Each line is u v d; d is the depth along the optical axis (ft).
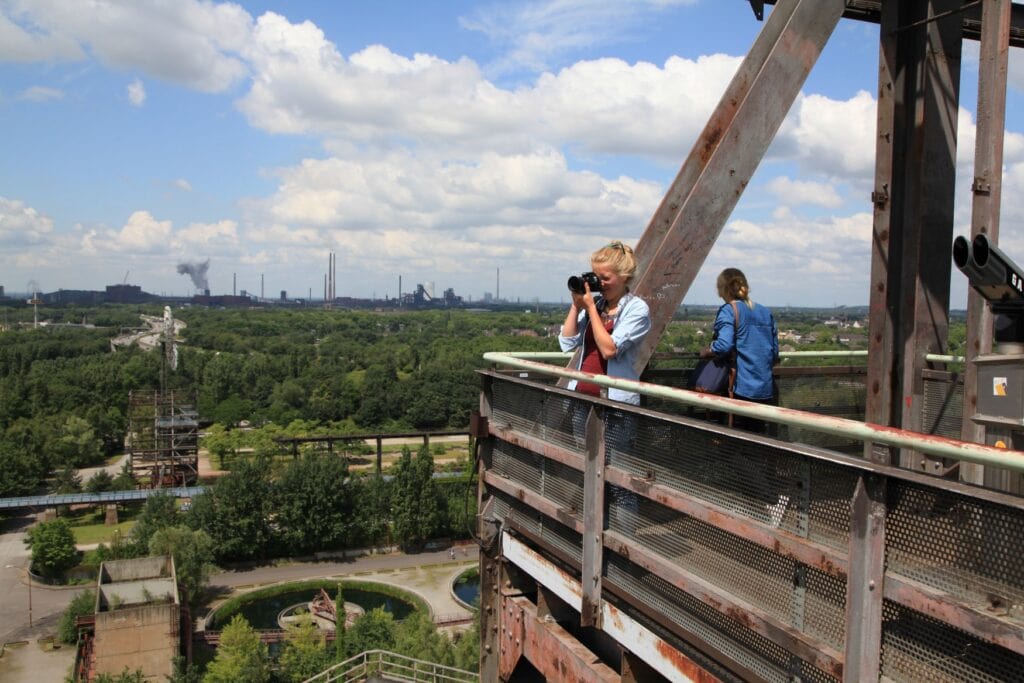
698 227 17.66
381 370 497.05
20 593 187.52
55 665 148.97
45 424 344.49
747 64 17.74
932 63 19.58
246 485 215.31
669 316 17.69
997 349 13.29
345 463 244.83
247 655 132.87
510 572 18.21
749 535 10.04
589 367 16.60
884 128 20.13
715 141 17.93
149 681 132.87
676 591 11.77
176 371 492.95
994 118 14.83
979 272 12.70
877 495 8.38
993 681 7.32
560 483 15.10
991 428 13.67
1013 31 21.88
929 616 7.79
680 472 11.58
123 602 139.33
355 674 68.85
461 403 449.06
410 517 224.12
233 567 210.38
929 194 19.77
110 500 253.44
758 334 18.56
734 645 10.69
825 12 17.75
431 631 133.80
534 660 16.38
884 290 20.33
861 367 24.23
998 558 7.18
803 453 9.10
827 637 9.07
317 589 193.77
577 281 15.65
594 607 13.76
